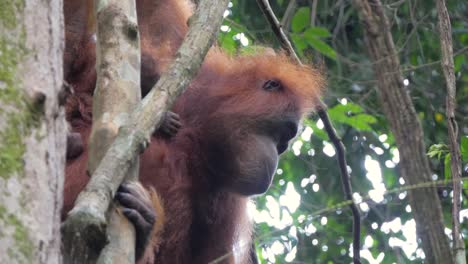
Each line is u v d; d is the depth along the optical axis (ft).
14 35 9.52
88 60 20.89
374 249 39.19
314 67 25.61
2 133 9.05
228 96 22.17
